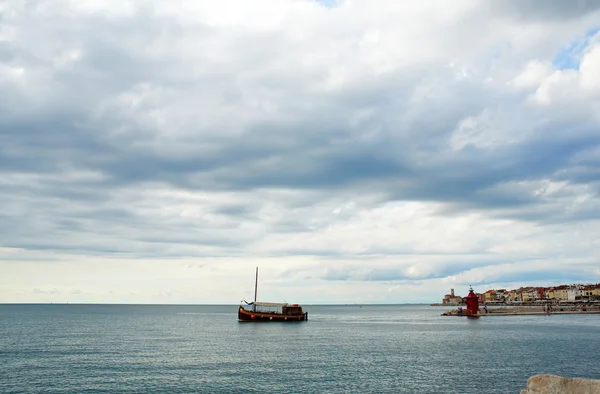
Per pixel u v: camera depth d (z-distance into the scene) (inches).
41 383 1845.5
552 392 887.7
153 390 1720.0
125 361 2426.2
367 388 1732.3
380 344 3294.8
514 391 1657.2
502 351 2775.6
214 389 1732.3
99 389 1739.7
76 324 5959.6
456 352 2755.9
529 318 6993.1
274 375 1998.0
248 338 3833.7
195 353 2768.2
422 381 1846.7
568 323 5644.7
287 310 6737.2
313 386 1772.9
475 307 7598.4
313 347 3105.3
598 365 2193.7
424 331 4616.1
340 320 7416.3
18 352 2807.6
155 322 6594.5
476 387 1726.1
